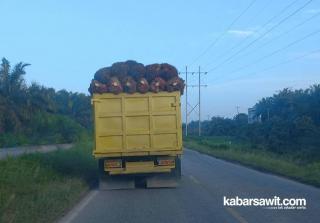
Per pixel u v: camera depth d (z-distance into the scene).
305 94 57.88
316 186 19.81
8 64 59.22
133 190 19.53
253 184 20.81
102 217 13.22
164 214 13.50
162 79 19.41
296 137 45.06
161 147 19.36
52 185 18.77
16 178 18.48
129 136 19.33
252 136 59.69
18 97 59.03
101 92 19.30
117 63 19.69
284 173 25.05
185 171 28.42
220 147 54.81
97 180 23.27
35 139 60.62
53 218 12.89
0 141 55.94
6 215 12.66
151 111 19.42
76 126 70.31
